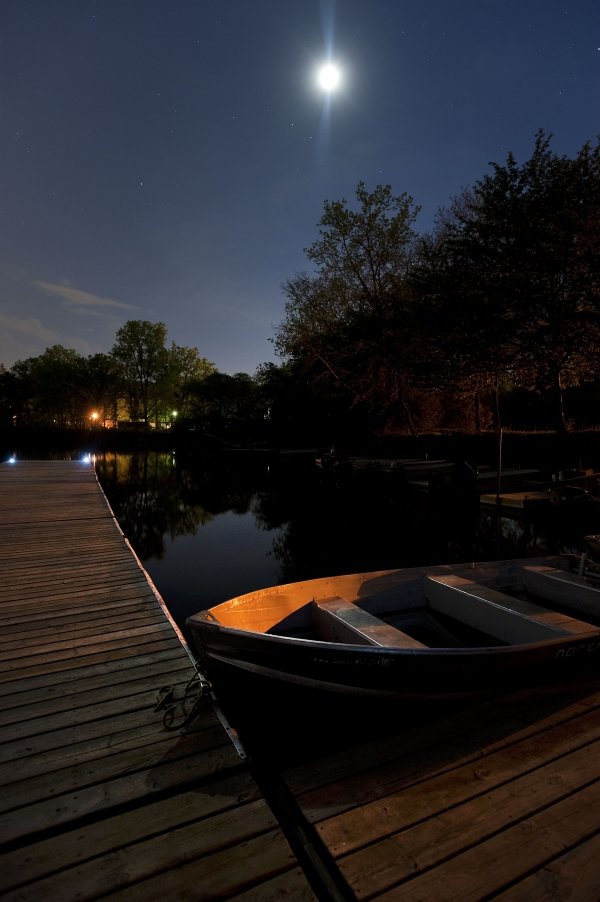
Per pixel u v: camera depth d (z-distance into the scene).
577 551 10.70
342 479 24.92
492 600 4.40
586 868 2.17
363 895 2.04
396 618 4.90
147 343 65.25
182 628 6.48
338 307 31.73
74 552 7.75
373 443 33.38
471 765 2.88
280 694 3.55
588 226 16.86
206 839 2.30
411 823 2.43
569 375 22.75
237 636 3.22
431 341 21.88
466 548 11.13
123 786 2.62
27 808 2.47
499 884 2.09
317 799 2.61
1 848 2.24
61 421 70.88
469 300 19.33
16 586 6.05
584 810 2.51
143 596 5.70
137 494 20.47
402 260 29.89
